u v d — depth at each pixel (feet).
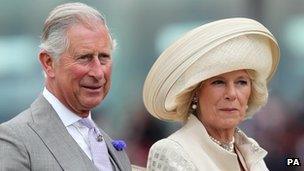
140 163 116.88
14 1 116.47
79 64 54.03
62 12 54.19
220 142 60.03
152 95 60.59
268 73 61.46
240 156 61.57
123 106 118.52
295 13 118.73
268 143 112.78
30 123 53.88
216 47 57.00
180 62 57.88
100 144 57.00
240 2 118.62
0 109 117.60
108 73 55.36
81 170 53.93
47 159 52.85
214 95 58.39
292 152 111.96
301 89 116.26
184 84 58.18
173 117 61.72
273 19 118.73
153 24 119.34
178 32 119.44
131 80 119.44
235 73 58.18
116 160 58.49
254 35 58.23
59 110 55.42
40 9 116.57
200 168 57.16
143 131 117.80
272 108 114.42
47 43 54.34
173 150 57.31
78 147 55.01
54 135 54.29
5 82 117.29
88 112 56.80
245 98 59.06
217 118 58.59
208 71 57.11
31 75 117.50
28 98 118.11
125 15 118.42
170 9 119.24
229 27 57.47
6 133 52.65
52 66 54.85
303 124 113.60
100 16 55.21
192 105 60.08
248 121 112.88
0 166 51.26
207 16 119.24
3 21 116.47
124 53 118.62
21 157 51.90
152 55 119.44
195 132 59.16
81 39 53.83
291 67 118.42
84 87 54.44
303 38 119.44
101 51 54.49
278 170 111.86
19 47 117.29
